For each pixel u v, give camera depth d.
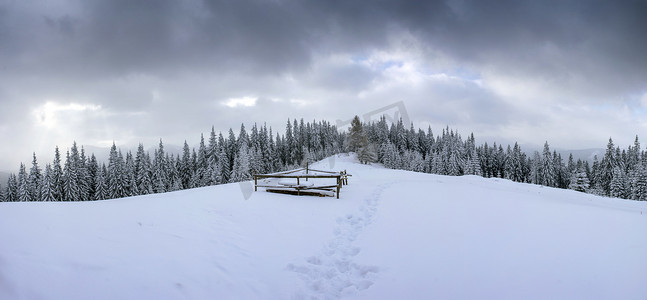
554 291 4.03
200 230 6.81
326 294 4.64
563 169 76.19
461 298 4.07
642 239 6.10
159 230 6.29
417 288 4.49
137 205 8.39
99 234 5.36
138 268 4.39
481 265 5.09
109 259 4.44
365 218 9.61
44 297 3.28
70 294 3.43
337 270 5.61
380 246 6.60
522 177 81.50
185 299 3.94
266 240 6.89
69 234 5.04
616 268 4.62
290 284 4.93
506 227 7.43
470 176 32.59
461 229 7.39
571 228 7.18
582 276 4.41
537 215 8.84
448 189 16.22
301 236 7.44
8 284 3.24
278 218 8.91
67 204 7.53
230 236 6.76
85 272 3.93
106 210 7.27
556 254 5.38
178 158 73.00
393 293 4.43
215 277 4.68
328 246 6.91
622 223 7.66
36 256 3.96
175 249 5.40
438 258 5.58
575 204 11.82
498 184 23.95
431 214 9.34
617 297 3.77
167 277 4.34
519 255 5.43
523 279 4.45
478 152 87.75
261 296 4.44
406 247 6.37
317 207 10.80
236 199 10.98
